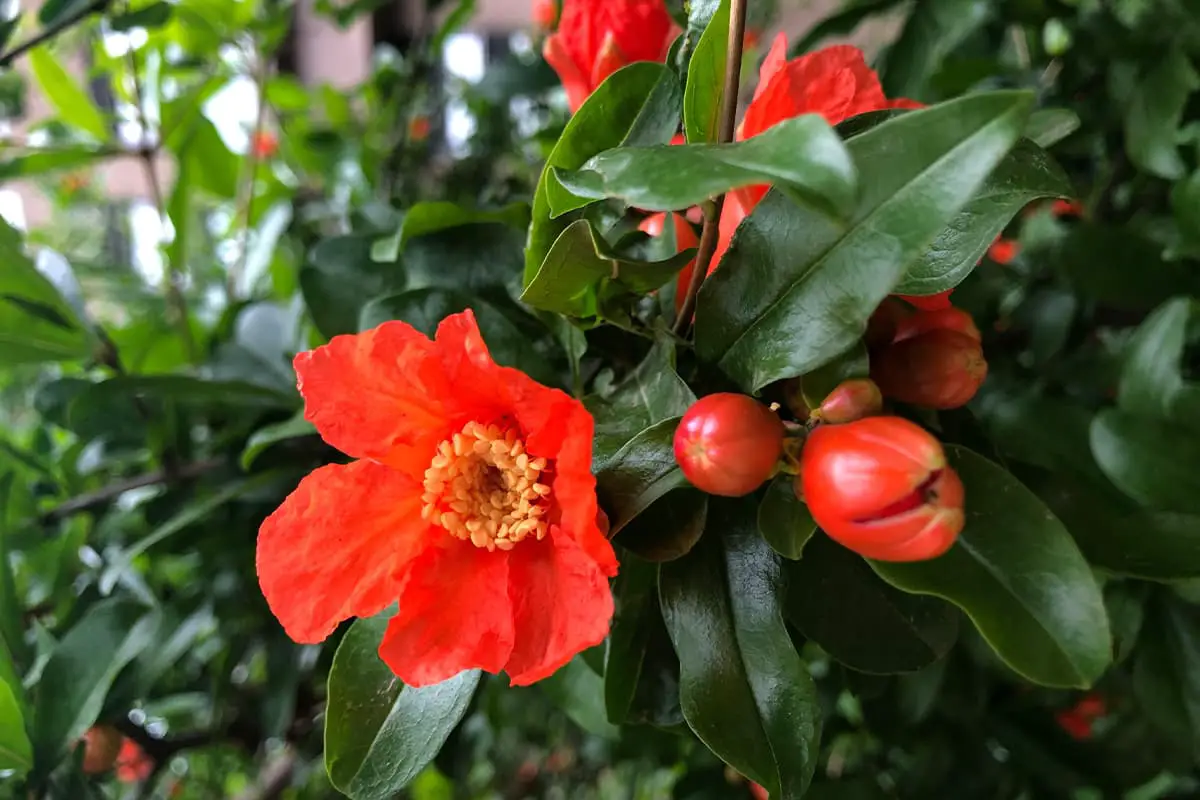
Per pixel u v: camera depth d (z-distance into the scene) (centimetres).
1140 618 18
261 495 23
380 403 12
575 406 10
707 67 11
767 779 11
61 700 19
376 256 18
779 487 11
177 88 37
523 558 12
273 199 38
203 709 28
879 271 10
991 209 11
